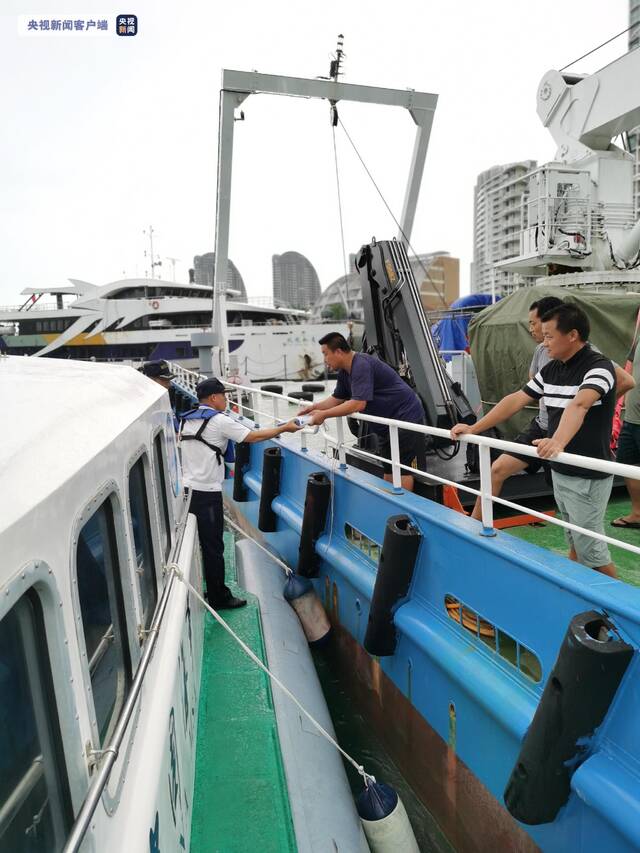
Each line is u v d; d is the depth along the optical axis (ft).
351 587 14.44
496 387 20.54
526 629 8.24
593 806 6.54
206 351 44.45
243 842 8.38
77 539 4.66
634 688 6.46
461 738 9.96
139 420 7.39
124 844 4.61
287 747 10.48
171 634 7.72
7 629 3.70
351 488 14.06
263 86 28.66
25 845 3.67
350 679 14.97
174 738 7.20
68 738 4.12
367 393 14.01
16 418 5.16
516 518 15.69
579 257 26.71
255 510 23.16
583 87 27.07
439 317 42.70
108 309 136.26
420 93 29.60
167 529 9.86
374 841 9.41
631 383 9.94
